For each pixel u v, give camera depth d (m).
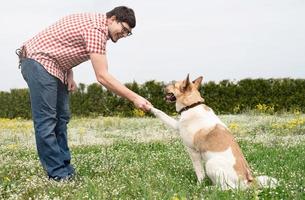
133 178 4.56
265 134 9.48
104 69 4.56
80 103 16.73
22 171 5.36
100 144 8.40
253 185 3.89
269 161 5.54
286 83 15.59
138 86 16.16
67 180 4.63
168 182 4.29
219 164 4.07
